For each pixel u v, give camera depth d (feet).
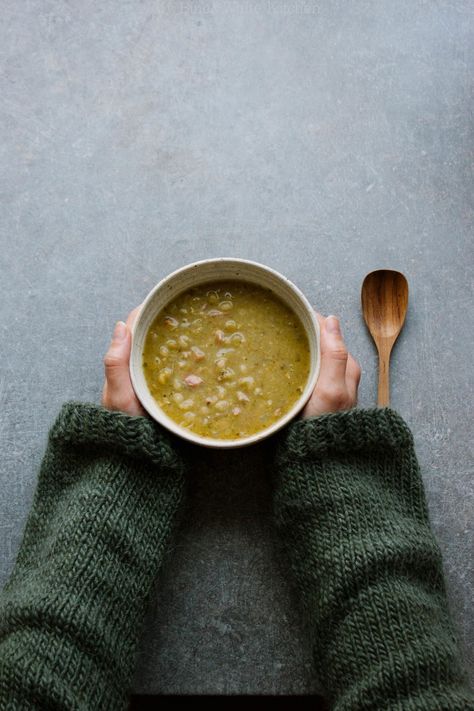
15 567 2.53
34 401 2.68
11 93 2.81
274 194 2.74
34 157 2.78
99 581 2.36
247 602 2.56
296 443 2.42
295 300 2.38
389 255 2.72
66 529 2.41
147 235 2.73
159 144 2.77
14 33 2.83
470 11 2.82
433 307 2.70
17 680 2.23
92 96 2.80
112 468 2.46
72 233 2.75
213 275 2.43
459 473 2.63
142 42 2.82
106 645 2.33
